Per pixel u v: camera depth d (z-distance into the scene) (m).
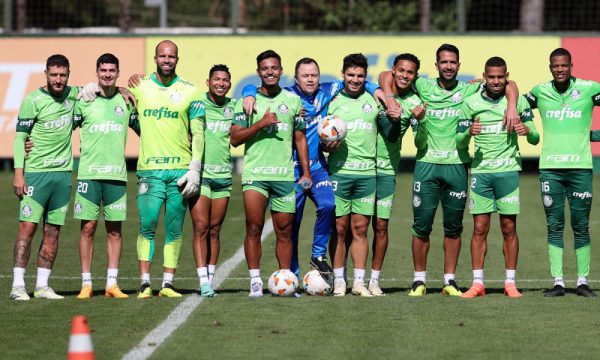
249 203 23.05
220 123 24.61
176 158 23.06
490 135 23.38
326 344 18.00
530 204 44.53
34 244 34.06
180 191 23.09
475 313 21.08
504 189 23.44
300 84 23.61
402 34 55.09
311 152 23.64
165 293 23.23
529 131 23.78
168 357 17.03
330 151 23.16
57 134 22.88
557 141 23.77
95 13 76.94
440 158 23.52
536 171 58.00
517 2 69.75
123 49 55.78
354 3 69.25
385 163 23.78
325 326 19.58
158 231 36.78
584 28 68.06
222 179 24.56
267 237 35.25
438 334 18.88
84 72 55.91
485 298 23.14
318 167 23.62
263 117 22.45
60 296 23.16
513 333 19.02
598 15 67.94
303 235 36.16
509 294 23.44
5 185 52.34
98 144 23.05
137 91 23.19
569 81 23.78
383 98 23.20
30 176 22.91
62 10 74.88
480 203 23.58
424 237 23.77
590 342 18.27
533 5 64.62
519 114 23.77
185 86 23.19
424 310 21.36
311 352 17.39
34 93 22.80
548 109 23.83
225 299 22.78
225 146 24.64
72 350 13.30
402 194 47.97
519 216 40.91
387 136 23.44
